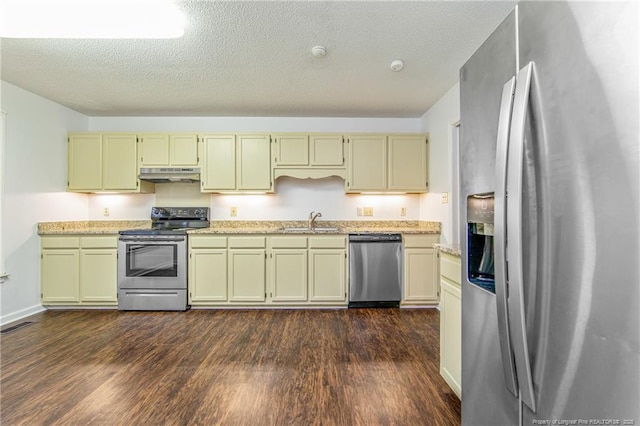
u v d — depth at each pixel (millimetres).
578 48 634
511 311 798
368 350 2305
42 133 3256
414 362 2121
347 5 1827
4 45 2238
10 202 2939
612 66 568
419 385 1845
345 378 1919
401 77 2785
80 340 2496
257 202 3916
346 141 3625
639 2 530
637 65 530
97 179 3578
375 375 1953
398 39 2182
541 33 741
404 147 3643
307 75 2736
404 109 3637
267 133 3615
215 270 3318
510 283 796
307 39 2178
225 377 1932
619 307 561
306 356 2209
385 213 3928
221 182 3609
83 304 3297
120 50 2322
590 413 614
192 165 3615
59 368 2045
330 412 1604
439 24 2006
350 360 2148
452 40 2189
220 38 2158
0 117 2840
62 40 2174
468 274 1206
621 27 554
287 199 3928
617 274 563
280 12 1887
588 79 612
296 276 3326
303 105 3486
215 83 2898
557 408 688
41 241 3250
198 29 2051
